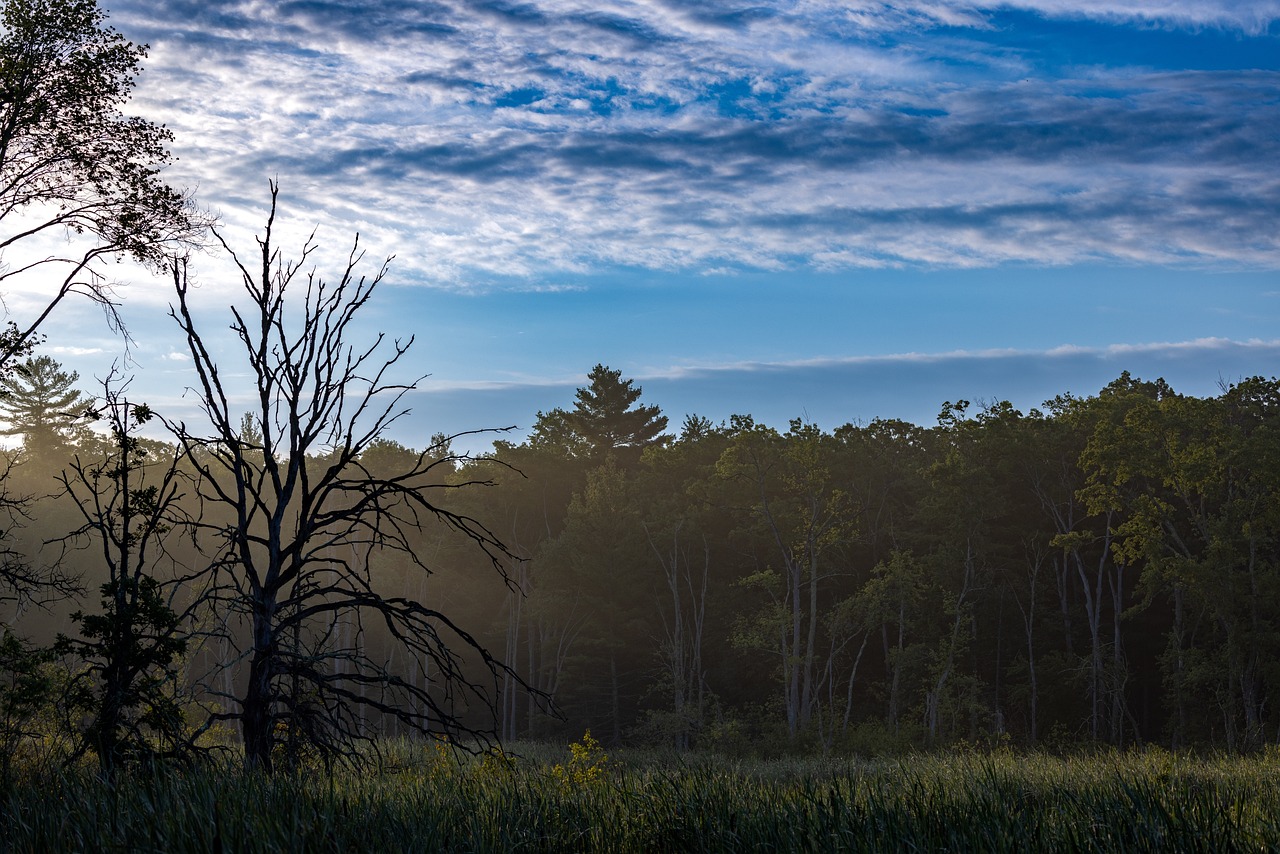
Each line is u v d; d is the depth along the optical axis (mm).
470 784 8852
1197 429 48719
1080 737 53062
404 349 12359
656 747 52375
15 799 7461
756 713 58500
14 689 10648
